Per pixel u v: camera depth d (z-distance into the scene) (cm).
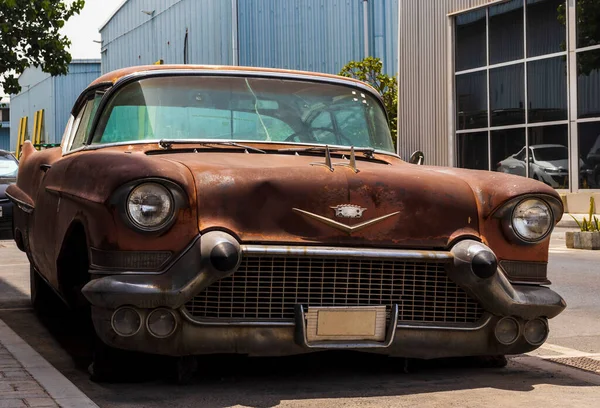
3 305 736
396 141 2720
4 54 2348
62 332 614
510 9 2227
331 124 540
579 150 2052
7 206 1405
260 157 483
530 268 451
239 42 3431
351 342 419
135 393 424
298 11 3250
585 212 2014
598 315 727
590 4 2009
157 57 4156
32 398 401
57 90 4966
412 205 433
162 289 396
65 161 493
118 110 523
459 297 436
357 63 2739
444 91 2445
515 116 2227
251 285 411
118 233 402
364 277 423
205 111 521
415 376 467
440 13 2445
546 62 2131
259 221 414
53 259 493
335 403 406
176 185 403
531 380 465
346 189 425
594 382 462
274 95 539
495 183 450
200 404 403
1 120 7488
